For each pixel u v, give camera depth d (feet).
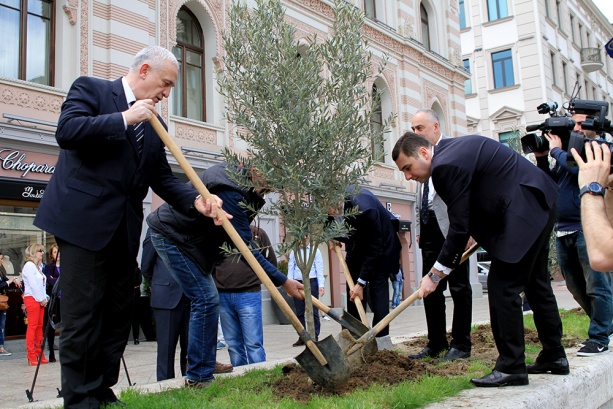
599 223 7.86
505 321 11.51
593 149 8.61
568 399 11.68
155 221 13.11
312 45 13.21
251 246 13.23
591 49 117.39
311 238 12.41
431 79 71.10
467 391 11.03
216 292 13.26
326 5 55.36
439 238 16.37
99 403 10.23
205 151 43.45
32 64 36.52
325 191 12.26
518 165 11.84
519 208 11.42
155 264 17.60
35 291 28.48
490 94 104.12
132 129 10.36
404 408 9.91
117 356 10.97
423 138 13.03
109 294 10.72
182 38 45.57
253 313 17.53
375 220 16.38
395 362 13.29
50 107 35.91
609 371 14.39
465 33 107.04
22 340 34.76
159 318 17.19
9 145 33.78
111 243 10.20
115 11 39.37
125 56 39.68
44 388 21.13
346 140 12.37
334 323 42.09
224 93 13.48
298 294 13.44
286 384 12.21
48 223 9.83
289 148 11.89
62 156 10.25
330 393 11.16
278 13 13.03
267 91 12.17
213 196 10.96
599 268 7.72
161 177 11.74
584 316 25.08
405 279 64.28
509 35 102.73
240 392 11.88
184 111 44.83
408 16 68.33
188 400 10.93
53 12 37.52
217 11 46.39
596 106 12.50
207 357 13.03
